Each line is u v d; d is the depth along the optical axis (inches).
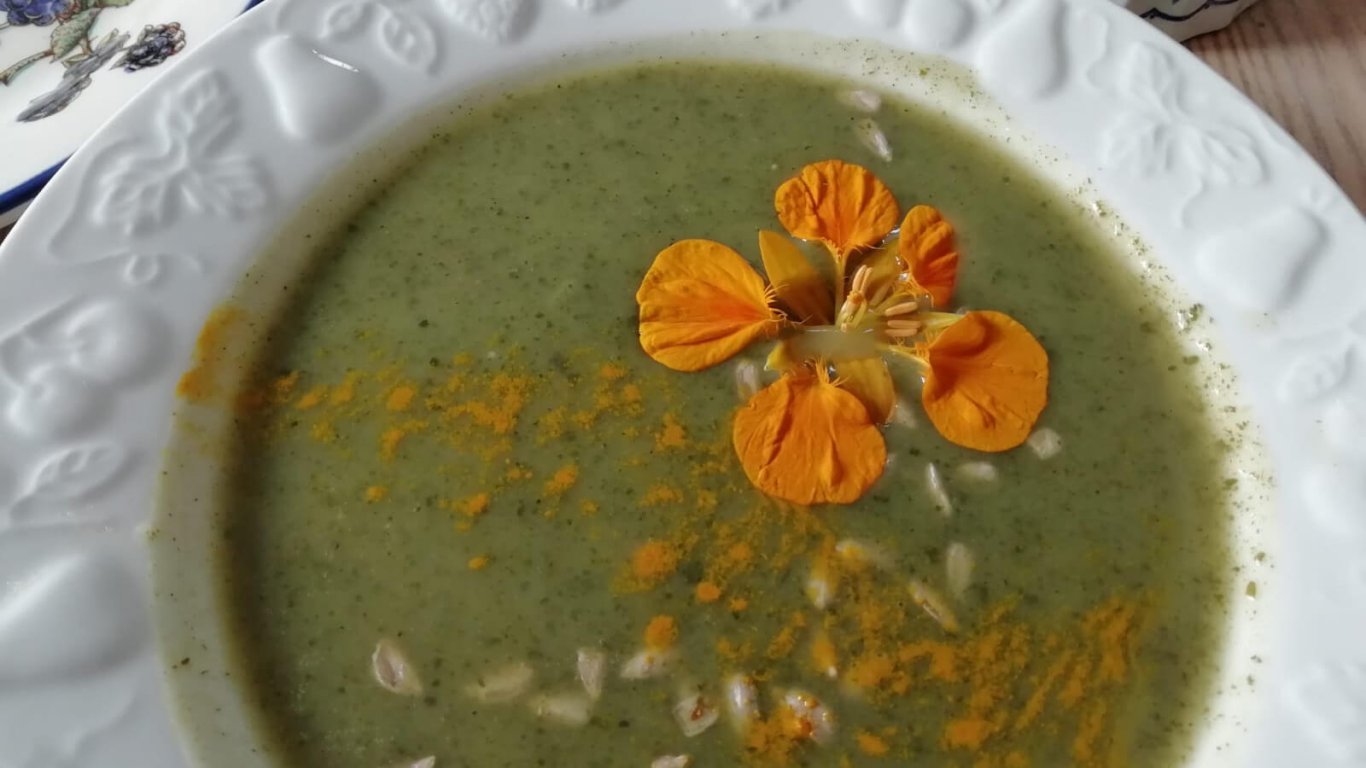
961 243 7.2
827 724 5.8
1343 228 6.7
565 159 7.4
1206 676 6.0
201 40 8.4
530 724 5.8
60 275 6.2
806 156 7.5
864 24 7.7
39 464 5.8
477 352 6.7
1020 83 7.4
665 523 6.3
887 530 6.3
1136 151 7.2
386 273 7.0
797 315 6.9
